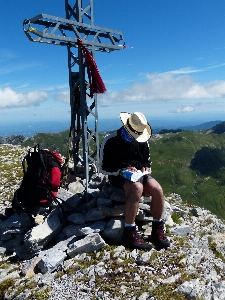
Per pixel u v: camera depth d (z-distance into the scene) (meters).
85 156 2.44
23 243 2.26
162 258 1.95
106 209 2.24
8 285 1.81
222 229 2.69
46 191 2.29
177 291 1.62
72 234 2.21
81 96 2.37
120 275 1.78
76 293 1.65
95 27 2.35
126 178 2.00
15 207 2.37
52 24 2.19
